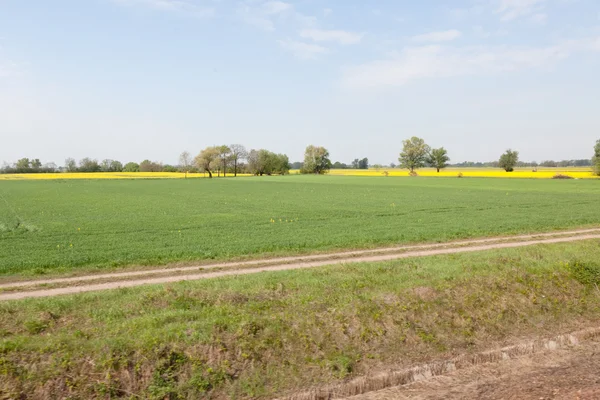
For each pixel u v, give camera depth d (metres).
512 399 7.65
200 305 10.71
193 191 74.19
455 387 8.25
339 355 8.81
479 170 189.00
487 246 22.02
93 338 8.69
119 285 14.44
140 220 34.12
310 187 84.31
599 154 115.94
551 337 10.29
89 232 27.58
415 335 9.73
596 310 11.66
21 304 10.83
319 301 10.80
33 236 26.05
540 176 130.75
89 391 7.40
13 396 7.10
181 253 20.12
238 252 20.45
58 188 85.81
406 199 53.66
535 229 27.88
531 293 11.95
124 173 174.62
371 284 12.41
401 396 7.97
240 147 177.00
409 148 169.62
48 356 7.89
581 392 7.81
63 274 16.47
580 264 13.74
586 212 38.03
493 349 9.66
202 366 8.10
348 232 26.77
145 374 7.81
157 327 9.17
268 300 10.96
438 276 13.03
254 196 61.12
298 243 22.64
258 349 8.64
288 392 7.94
